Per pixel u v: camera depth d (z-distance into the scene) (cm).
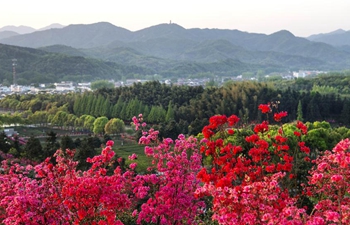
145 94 11044
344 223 986
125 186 1569
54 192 1327
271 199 1071
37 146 4600
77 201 1203
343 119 10125
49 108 10875
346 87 14562
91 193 1189
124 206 1268
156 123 9519
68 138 4797
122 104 10138
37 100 11625
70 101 11312
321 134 5147
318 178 1220
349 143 1191
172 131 7294
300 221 997
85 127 9206
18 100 12800
